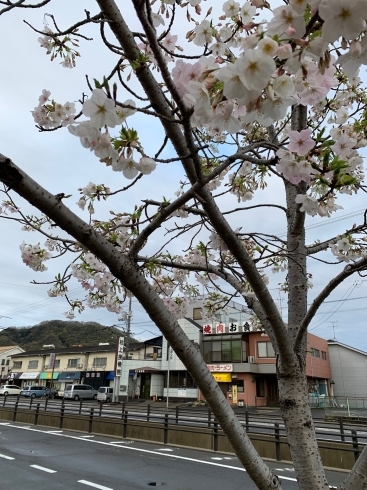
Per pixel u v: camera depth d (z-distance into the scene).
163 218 1.56
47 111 2.38
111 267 1.40
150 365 33.66
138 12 1.38
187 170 1.79
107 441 10.59
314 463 1.83
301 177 1.81
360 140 2.76
